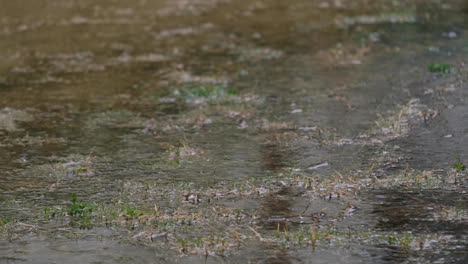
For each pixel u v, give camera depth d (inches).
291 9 1679.4
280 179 667.4
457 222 557.0
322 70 1115.3
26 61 1209.4
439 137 765.9
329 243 535.2
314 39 1346.0
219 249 533.3
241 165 711.7
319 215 584.1
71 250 542.6
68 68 1160.8
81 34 1423.5
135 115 908.6
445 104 889.5
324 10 1649.9
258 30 1446.9
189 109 928.3
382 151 731.4
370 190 630.5
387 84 1011.3
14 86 1058.1
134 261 521.3
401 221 564.7
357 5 1704.0
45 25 1512.1
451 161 690.8
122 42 1346.0
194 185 660.7
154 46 1311.5
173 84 1054.4
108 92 1019.3
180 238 553.9
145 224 582.6
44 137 826.2
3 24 1525.6
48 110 934.4
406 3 1701.5
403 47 1245.7
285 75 1092.5
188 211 602.5
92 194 650.2
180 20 1560.0
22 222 593.3
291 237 546.3
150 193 646.5
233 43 1328.7
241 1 1798.7
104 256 531.2
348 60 1165.1
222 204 614.5
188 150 759.1
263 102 951.0
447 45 1245.7
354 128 819.4
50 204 630.5
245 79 1076.5
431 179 646.5
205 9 1695.4
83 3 1759.4
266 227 566.3
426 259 502.9
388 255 512.1
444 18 1497.3
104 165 727.1
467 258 501.0
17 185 677.9
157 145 788.0
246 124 856.3
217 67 1152.8
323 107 914.7
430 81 1011.9
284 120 866.8
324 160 714.8
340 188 636.7
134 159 742.5
